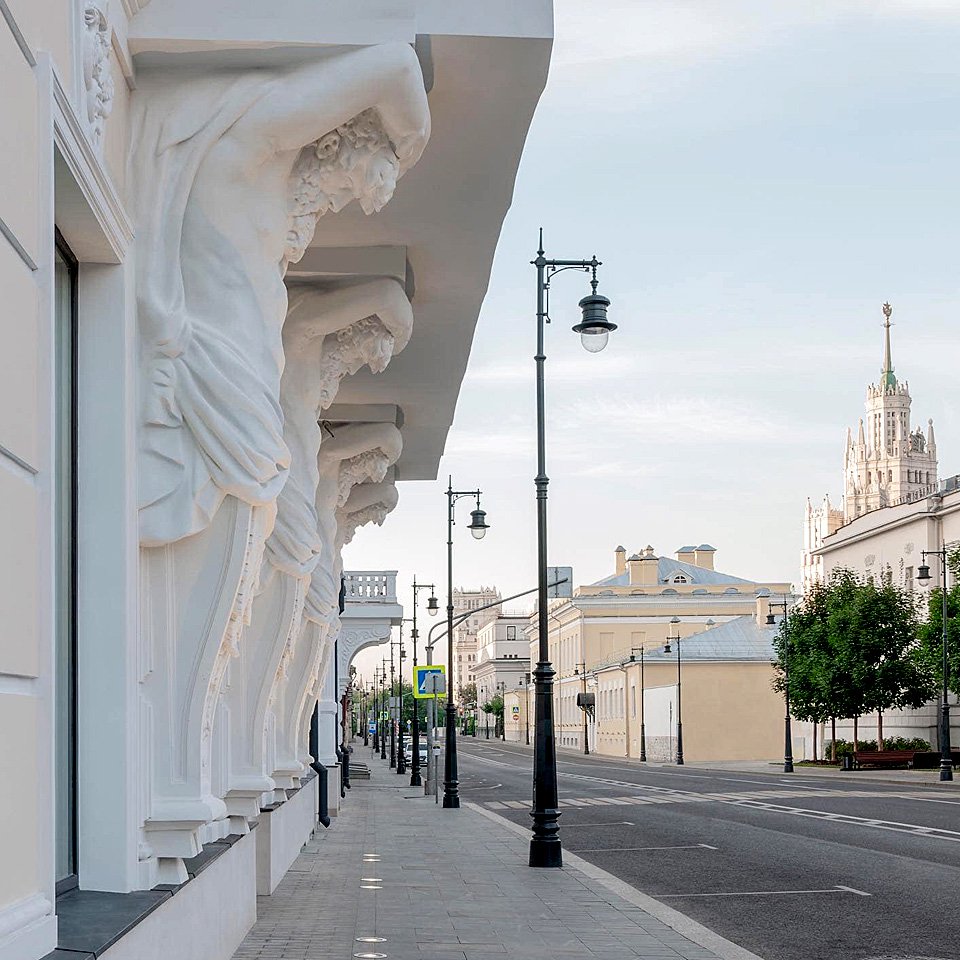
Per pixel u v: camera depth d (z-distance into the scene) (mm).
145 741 6543
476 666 184375
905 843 21344
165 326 6559
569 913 12727
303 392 11148
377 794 38656
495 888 14727
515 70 7891
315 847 19766
